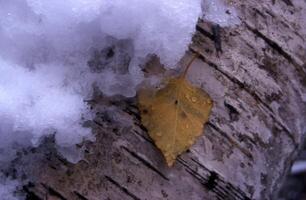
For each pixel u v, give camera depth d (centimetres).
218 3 44
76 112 41
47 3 41
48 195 40
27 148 40
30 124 40
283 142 46
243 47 44
